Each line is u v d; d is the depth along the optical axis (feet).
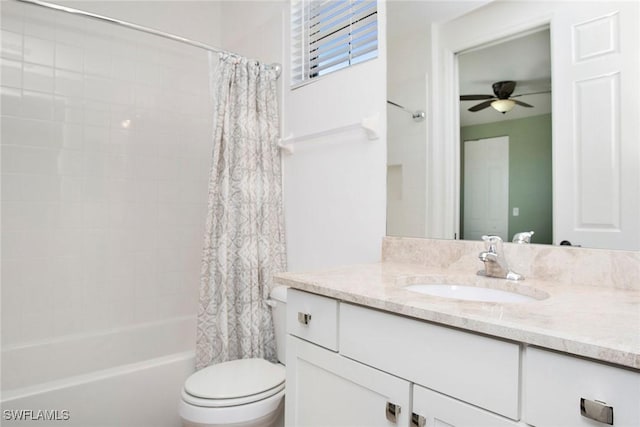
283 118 6.73
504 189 3.95
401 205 4.86
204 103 8.66
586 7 3.40
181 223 8.25
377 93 5.15
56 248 6.84
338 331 3.29
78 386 5.20
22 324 6.50
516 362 2.18
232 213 6.15
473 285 3.74
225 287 5.91
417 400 2.66
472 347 2.38
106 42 7.44
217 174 6.08
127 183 7.60
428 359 2.60
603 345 1.82
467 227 4.25
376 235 5.13
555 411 2.02
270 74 6.65
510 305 2.61
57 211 6.87
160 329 7.59
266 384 4.56
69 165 7.00
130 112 7.68
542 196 3.67
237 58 6.29
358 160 5.39
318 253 5.98
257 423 4.28
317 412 3.48
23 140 6.59
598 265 3.31
